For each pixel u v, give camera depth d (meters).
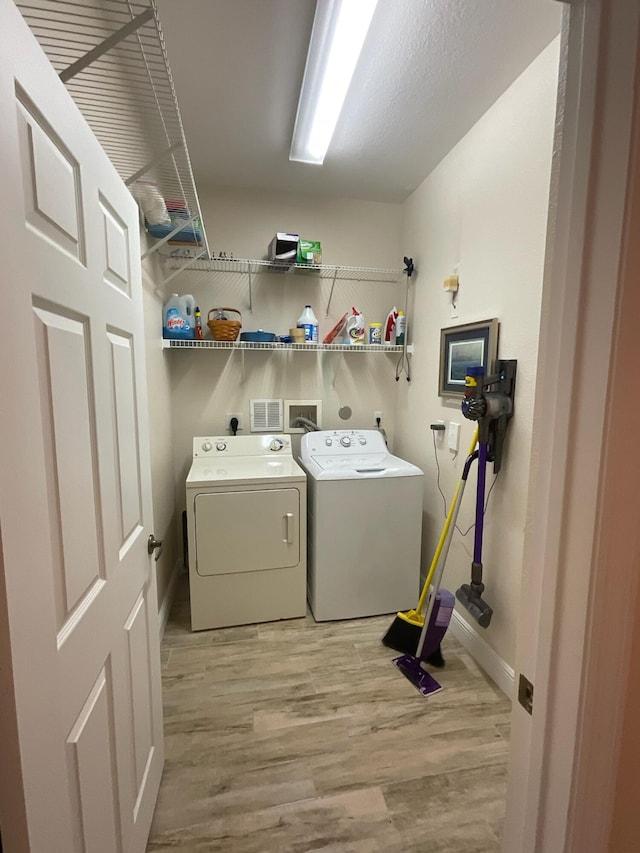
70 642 0.69
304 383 2.73
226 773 1.35
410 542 2.25
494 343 1.73
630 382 0.48
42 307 0.63
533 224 1.52
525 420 1.57
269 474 2.16
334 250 2.66
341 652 1.95
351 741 1.47
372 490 2.17
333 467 2.25
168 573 2.32
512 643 1.67
